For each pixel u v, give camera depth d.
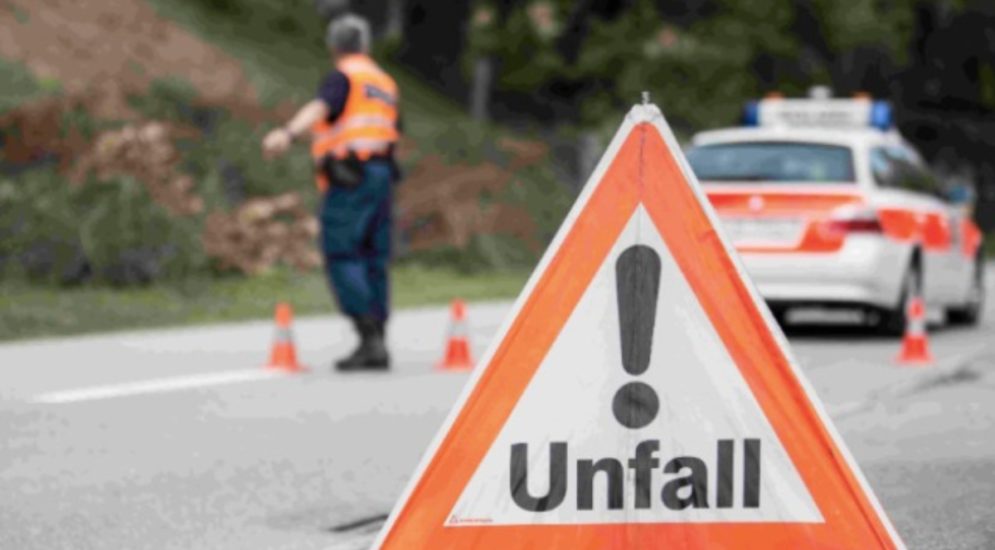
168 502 18.69
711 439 12.59
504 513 12.48
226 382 28.94
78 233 48.50
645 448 12.59
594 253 12.62
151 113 57.75
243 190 57.31
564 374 12.55
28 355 33.09
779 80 96.62
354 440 22.80
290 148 60.56
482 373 12.50
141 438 22.86
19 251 47.62
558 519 12.53
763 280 37.53
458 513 12.44
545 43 91.31
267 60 79.44
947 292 41.88
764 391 12.58
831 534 12.52
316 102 29.78
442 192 63.62
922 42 115.06
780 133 38.81
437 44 103.94
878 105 44.84
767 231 37.53
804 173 37.94
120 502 18.69
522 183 67.25
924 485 19.83
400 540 12.41
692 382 12.60
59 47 62.59
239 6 86.69
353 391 27.84
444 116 93.75
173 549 16.55
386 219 30.56
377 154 30.20
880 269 37.34
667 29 87.81
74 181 50.56
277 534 17.20
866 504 12.48
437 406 26.08
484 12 91.31
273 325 40.50
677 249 12.63
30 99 56.72
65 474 20.28
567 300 12.58
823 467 12.52
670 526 12.60
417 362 32.44
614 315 12.61
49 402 26.27
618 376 12.60
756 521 12.59
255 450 21.98
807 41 97.19
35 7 64.19
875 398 27.78
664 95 87.31
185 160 56.03
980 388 29.61
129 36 66.62
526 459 12.52
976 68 118.44
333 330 39.41
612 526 12.58
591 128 89.25
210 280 50.59
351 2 101.56
